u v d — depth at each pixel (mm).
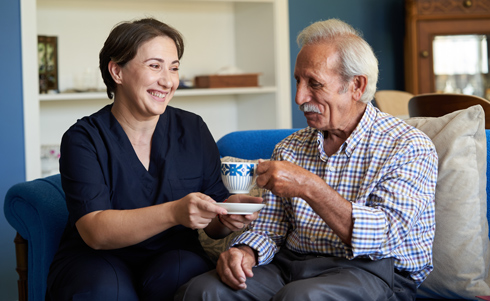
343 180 1478
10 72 3096
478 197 1552
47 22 3531
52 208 1824
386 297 1379
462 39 4227
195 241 1714
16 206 1874
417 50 4180
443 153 1566
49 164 3342
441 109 2086
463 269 1518
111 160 1575
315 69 1450
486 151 1645
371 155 1457
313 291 1280
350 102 1480
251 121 3986
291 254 1536
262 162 1381
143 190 1620
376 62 1490
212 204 1345
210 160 1740
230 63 4051
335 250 1448
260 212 1607
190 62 3930
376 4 4324
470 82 4254
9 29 3080
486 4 4211
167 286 1471
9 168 3123
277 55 3707
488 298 1243
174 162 1667
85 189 1501
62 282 1492
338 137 1547
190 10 3896
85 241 1478
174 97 3877
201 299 1360
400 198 1375
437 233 1549
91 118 1612
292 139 1636
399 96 3771
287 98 3760
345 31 1493
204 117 3998
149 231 1406
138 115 1606
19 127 3135
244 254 1473
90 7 3627
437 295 1567
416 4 4156
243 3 3934
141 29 1556
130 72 1566
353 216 1336
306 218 1499
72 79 3611
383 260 1402
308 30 1514
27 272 1952
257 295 1404
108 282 1442
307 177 1336
